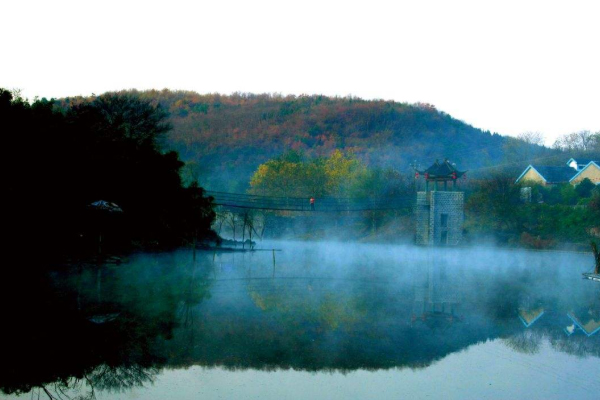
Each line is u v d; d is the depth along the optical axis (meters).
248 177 134.75
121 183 46.16
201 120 190.00
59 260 39.94
